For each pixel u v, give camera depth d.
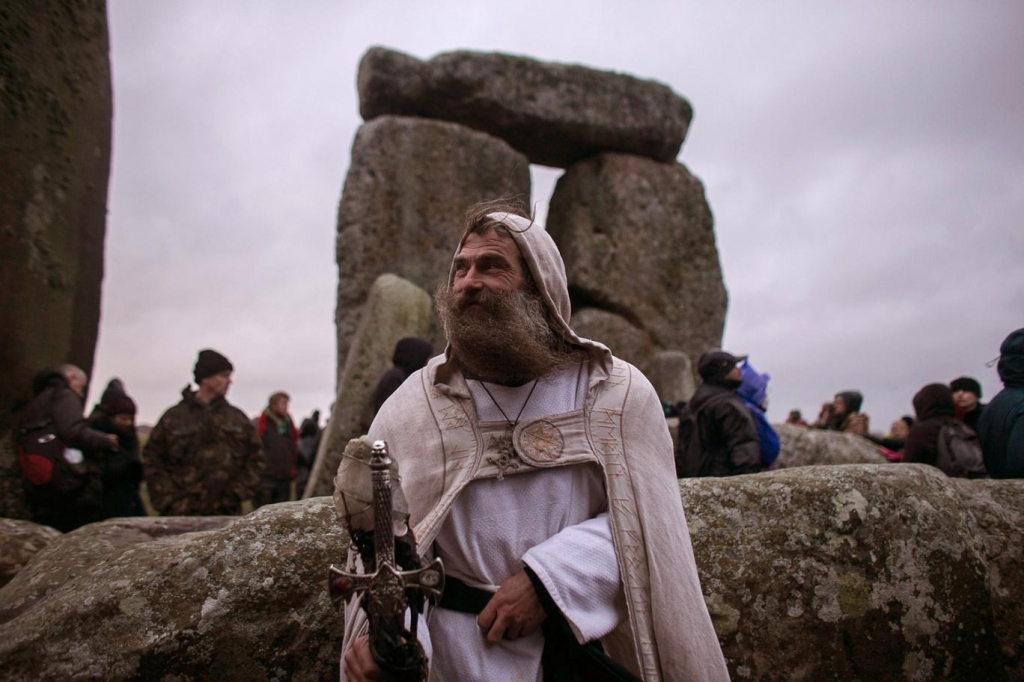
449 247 9.73
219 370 5.16
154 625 2.09
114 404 4.88
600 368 1.82
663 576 1.65
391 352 6.41
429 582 1.40
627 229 10.82
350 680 1.49
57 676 2.05
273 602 2.13
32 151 4.99
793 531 2.34
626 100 10.88
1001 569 2.52
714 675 1.64
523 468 1.68
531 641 1.62
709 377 4.61
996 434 3.72
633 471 1.72
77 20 5.30
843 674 2.25
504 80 10.14
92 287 5.43
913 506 2.38
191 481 4.96
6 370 4.77
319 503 2.29
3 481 4.64
